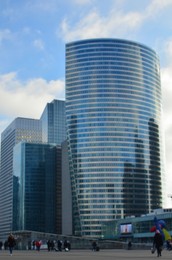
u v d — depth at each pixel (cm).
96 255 6981
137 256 6322
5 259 5325
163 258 5488
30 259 5316
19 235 13312
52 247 10919
